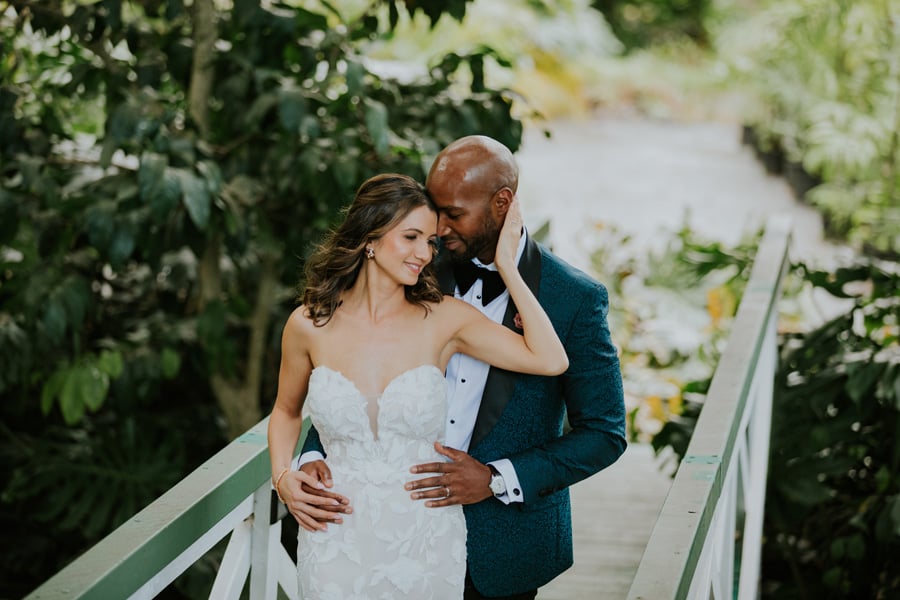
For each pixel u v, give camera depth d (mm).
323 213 4617
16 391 5277
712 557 2617
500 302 2439
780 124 13938
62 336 4324
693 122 18547
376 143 4062
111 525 4871
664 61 21156
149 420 5199
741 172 14625
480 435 2402
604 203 12781
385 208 2244
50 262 4410
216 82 4688
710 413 2842
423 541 2287
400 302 2342
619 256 7922
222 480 2373
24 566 5207
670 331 6371
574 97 17797
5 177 4512
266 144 4637
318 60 4625
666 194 13273
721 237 11328
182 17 4699
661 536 2127
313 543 2332
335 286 2334
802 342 5160
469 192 2268
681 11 21672
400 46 12570
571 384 2406
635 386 6145
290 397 2477
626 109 18969
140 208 4121
